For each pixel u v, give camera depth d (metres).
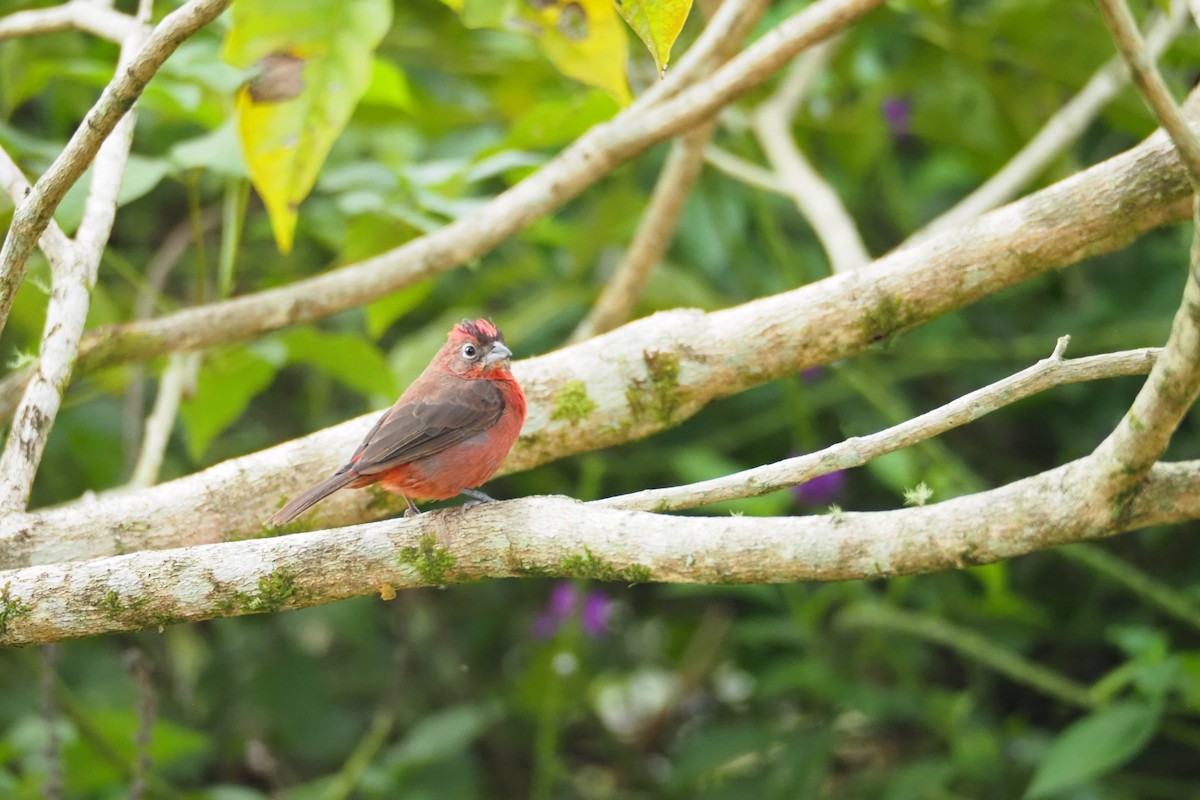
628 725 14.99
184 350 9.02
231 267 9.85
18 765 12.73
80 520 7.49
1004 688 12.85
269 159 8.77
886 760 13.26
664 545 6.18
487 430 8.05
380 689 13.71
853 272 7.81
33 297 10.22
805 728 11.85
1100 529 5.90
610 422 8.09
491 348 8.17
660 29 6.25
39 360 7.34
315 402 13.63
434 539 6.45
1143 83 4.81
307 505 7.41
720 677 14.48
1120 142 13.91
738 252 12.84
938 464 11.04
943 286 7.66
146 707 9.15
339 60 8.62
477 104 14.21
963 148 13.39
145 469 9.71
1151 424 5.52
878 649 11.68
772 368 7.88
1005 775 11.30
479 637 14.03
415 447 7.88
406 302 10.69
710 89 8.91
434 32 12.95
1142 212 7.42
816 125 13.21
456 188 10.51
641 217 12.56
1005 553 5.96
